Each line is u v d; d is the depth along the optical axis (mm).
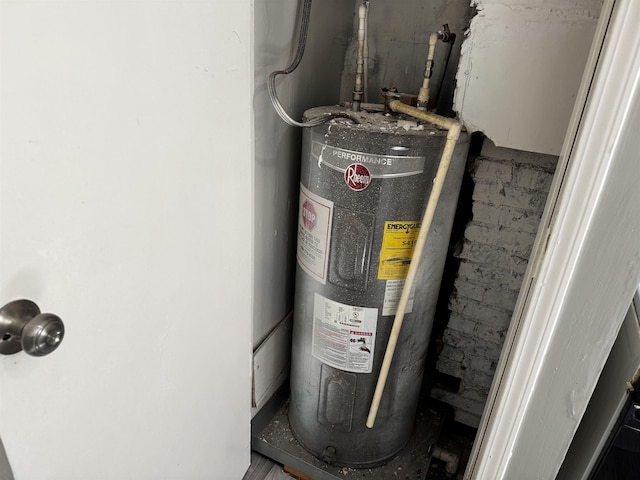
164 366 780
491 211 1181
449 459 1285
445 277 1390
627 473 775
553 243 639
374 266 1011
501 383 787
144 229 656
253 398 1285
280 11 1010
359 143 919
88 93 523
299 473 1290
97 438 666
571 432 754
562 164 674
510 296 1244
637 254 610
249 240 958
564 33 833
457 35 1232
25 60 453
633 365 726
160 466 842
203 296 843
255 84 985
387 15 1292
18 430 535
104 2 517
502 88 914
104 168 567
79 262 564
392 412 1204
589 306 662
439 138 917
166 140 655
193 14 646
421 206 967
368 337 1085
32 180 486
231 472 1161
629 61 527
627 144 567
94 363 626
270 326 1346
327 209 1000
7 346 489
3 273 477
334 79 1359
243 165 865
